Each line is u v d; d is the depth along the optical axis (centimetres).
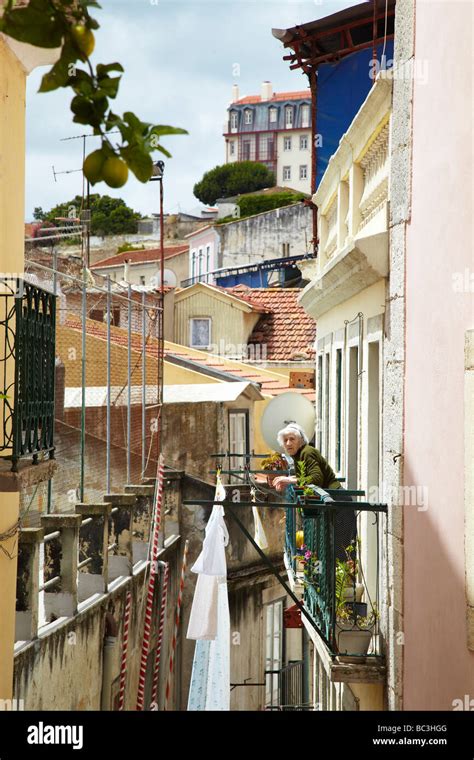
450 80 637
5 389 522
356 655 820
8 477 518
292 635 2191
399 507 771
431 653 665
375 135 970
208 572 1102
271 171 10769
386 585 818
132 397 1677
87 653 939
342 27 1673
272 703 2092
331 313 1373
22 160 634
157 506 1203
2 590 591
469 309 580
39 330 582
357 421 1134
